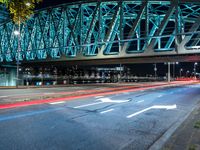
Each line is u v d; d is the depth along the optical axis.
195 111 12.84
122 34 48.53
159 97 22.36
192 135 7.19
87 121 9.95
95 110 13.05
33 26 75.06
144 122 10.08
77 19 59.41
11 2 9.75
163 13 61.31
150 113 12.53
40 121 9.63
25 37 80.06
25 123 9.21
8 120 9.67
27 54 76.56
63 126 8.88
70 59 57.81
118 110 13.37
